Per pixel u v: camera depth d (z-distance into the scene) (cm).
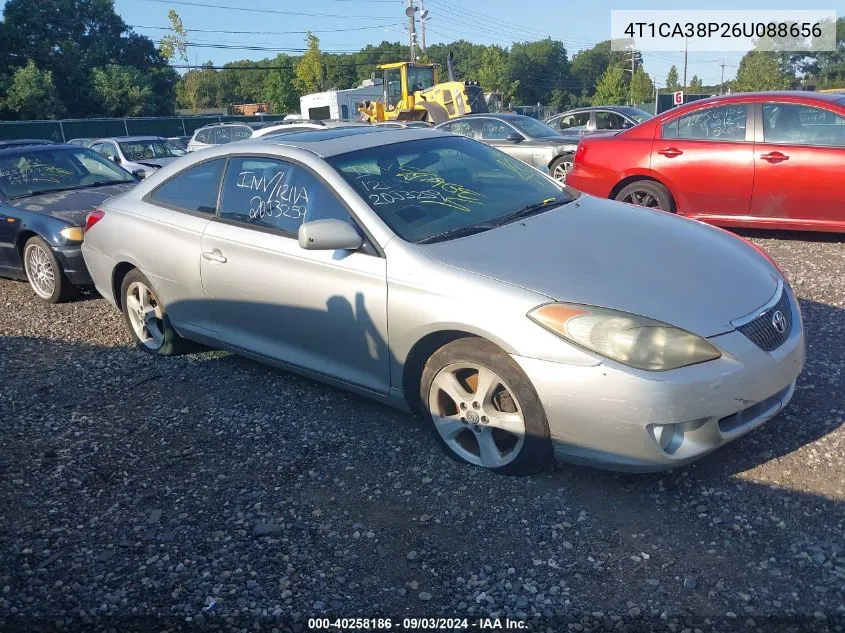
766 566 287
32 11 5916
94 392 502
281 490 366
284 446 409
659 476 350
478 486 354
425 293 363
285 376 504
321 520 339
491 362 345
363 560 310
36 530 346
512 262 360
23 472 400
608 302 328
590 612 272
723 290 346
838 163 702
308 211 429
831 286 609
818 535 302
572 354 321
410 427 419
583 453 331
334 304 405
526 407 339
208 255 475
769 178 736
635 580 286
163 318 533
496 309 339
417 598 286
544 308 330
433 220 404
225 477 382
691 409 314
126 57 6544
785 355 345
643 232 400
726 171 757
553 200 453
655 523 318
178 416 456
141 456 410
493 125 1430
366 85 3728
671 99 3181
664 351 315
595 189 844
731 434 328
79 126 3309
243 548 323
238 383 498
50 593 302
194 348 559
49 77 4650
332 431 421
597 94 6088
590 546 307
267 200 454
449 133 514
